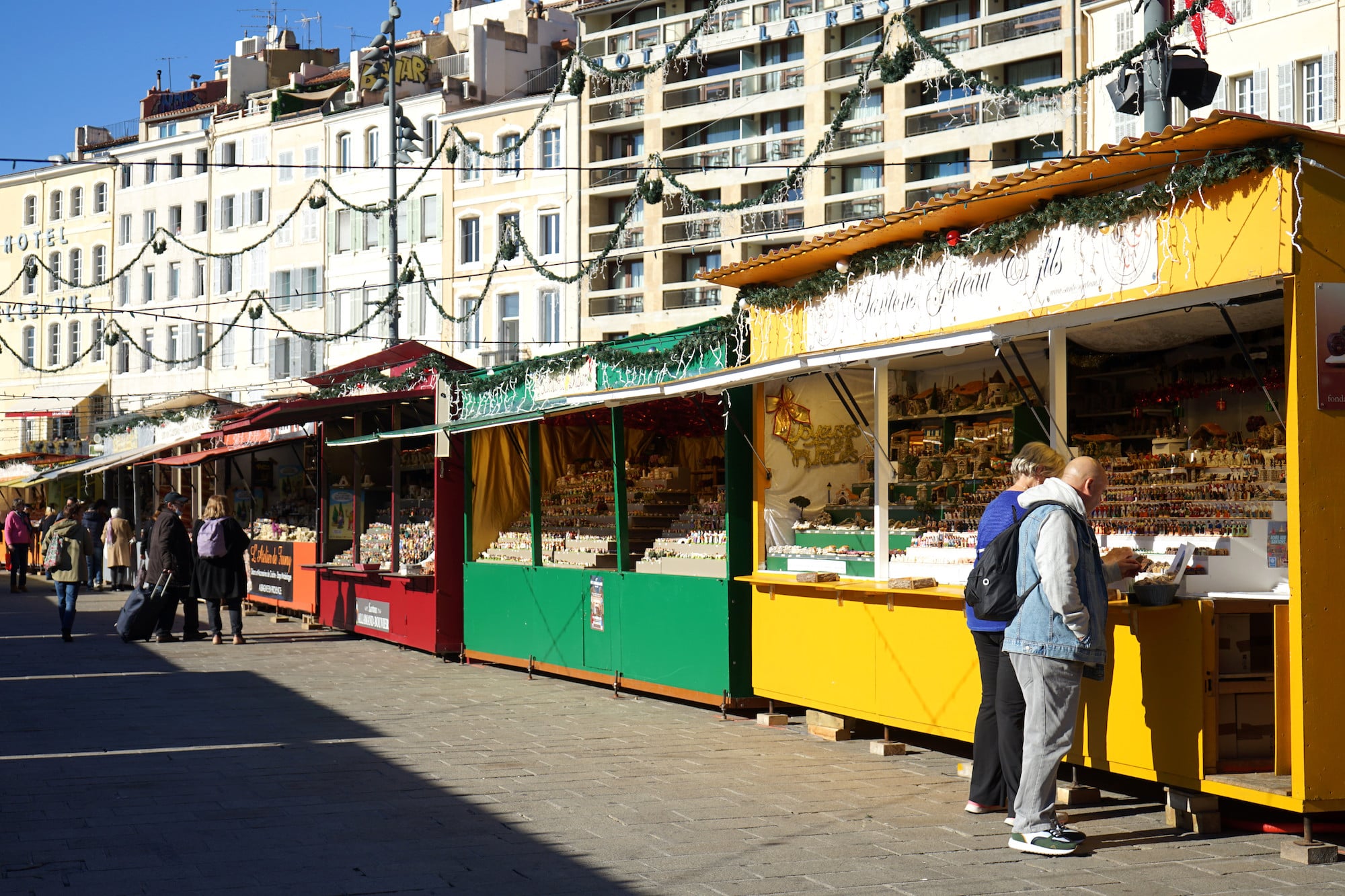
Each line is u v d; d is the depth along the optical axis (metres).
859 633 10.32
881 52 9.94
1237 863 6.80
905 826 7.63
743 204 11.68
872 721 10.23
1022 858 6.90
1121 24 37.31
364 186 57.84
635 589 13.40
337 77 63.31
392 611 18.61
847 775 9.18
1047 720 7.07
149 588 19.33
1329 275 6.99
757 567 11.98
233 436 24.91
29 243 70.56
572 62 13.55
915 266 9.97
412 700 13.16
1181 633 7.53
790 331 11.65
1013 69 46.25
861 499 11.80
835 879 6.49
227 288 62.69
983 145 46.12
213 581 19.05
